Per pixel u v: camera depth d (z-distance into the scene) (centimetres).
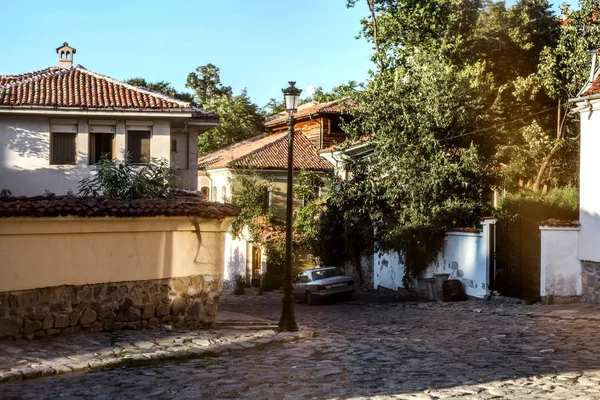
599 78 2002
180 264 1562
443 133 2767
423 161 2748
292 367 1134
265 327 1656
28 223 1279
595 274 1986
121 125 2709
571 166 3519
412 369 1098
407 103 2802
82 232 1380
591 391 910
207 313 1608
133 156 2727
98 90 2783
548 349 1275
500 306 2150
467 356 1221
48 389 967
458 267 2584
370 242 3112
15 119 2639
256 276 4322
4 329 1261
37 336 1311
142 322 1493
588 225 2006
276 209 4369
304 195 4275
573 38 3238
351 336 1560
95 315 1412
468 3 4103
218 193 4722
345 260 3866
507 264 2322
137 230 1473
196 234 1591
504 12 3966
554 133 3853
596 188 1966
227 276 4666
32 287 1300
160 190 1794
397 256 3225
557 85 3484
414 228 2689
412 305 2488
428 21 4134
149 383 1005
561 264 2059
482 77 3738
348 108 3061
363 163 2991
